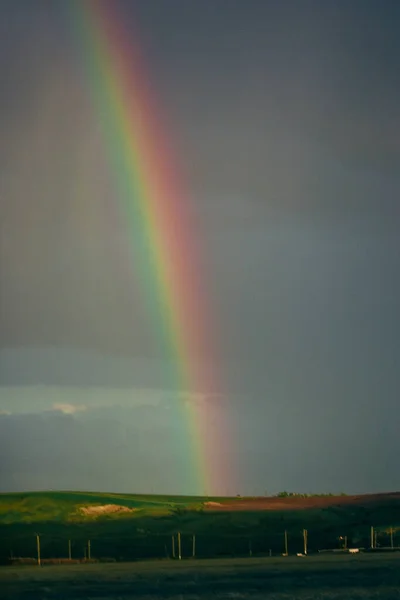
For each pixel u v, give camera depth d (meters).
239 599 133.50
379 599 130.88
